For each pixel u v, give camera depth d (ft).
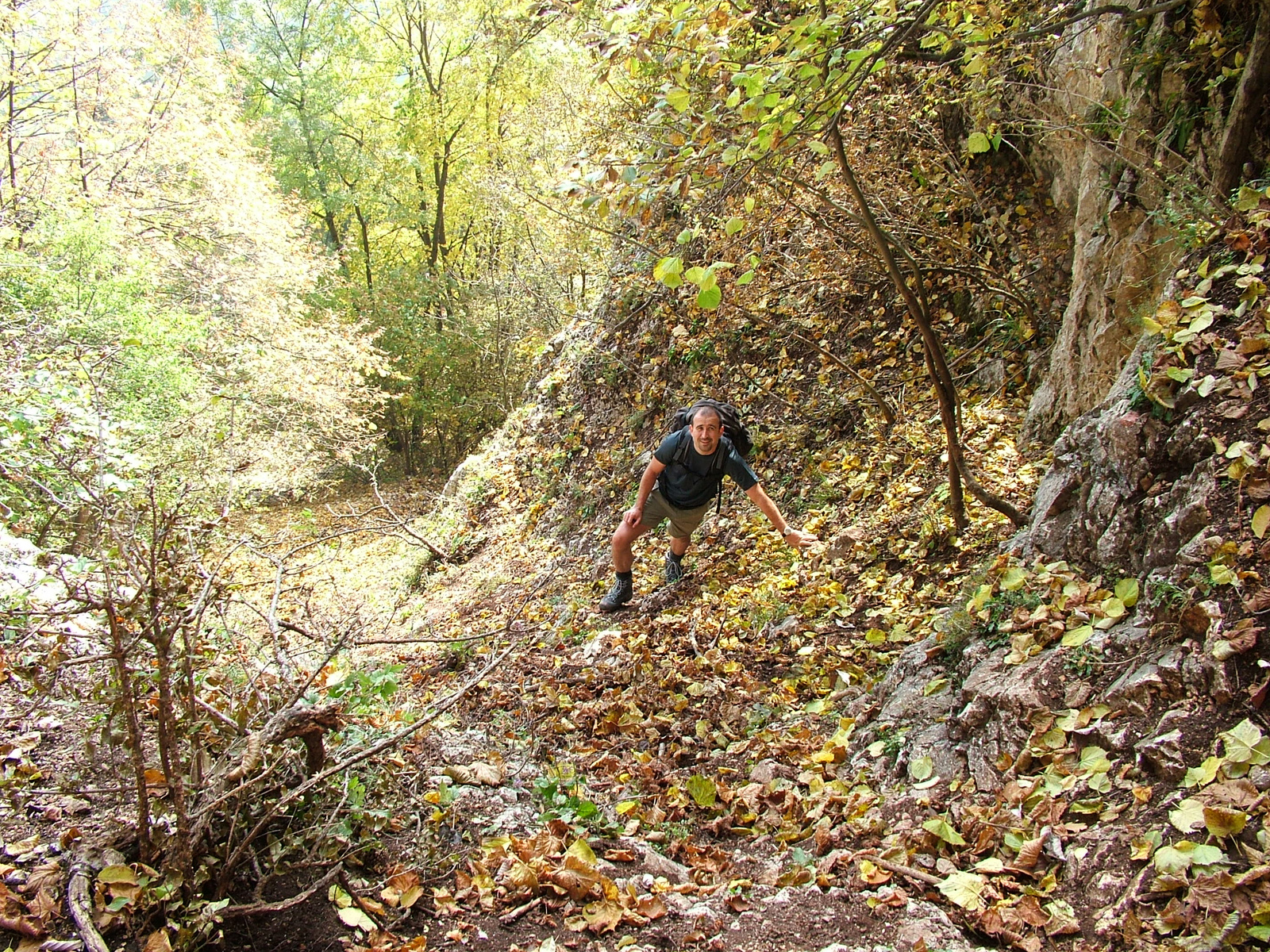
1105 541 11.16
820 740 12.91
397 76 81.56
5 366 17.39
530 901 8.33
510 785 11.53
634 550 26.20
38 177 37.68
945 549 17.25
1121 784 8.42
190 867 7.04
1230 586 8.85
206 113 46.83
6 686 9.34
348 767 8.13
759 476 26.08
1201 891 6.74
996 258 22.62
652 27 10.22
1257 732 7.67
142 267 36.55
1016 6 14.42
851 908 8.29
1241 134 12.11
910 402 23.45
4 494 12.66
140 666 7.61
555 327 59.21
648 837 10.57
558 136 44.06
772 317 29.01
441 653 20.83
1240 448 9.68
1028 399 20.65
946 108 24.17
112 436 13.34
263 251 47.75
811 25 9.93
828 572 18.88
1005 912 7.67
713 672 16.34
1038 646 10.73
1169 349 11.01
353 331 52.42
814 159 17.56
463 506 41.06
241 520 35.55
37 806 8.12
